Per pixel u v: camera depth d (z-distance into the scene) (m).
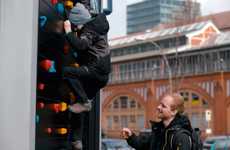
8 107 2.53
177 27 60.12
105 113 84.88
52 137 3.20
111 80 84.06
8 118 2.52
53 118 3.23
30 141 2.57
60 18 3.42
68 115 3.59
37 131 2.89
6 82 2.54
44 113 3.05
